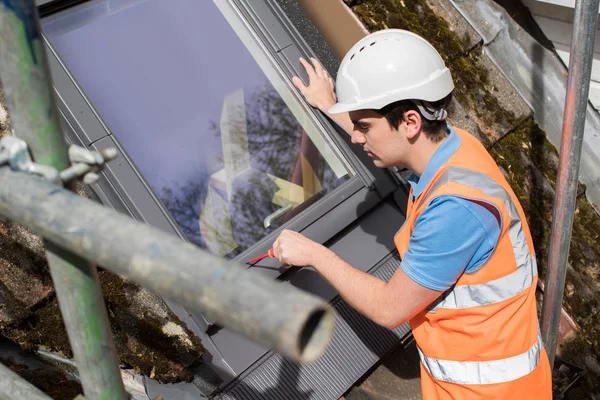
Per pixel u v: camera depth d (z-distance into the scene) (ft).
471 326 6.70
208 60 8.36
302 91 8.29
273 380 7.36
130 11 8.06
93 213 3.24
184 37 8.29
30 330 6.66
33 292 6.73
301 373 7.54
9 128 7.07
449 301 6.66
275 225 8.09
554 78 11.10
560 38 11.18
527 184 10.11
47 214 3.31
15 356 6.73
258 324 2.73
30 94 3.50
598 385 9.32
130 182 7.17
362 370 7.89
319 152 8.43
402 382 8.52
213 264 2.91
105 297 6.90
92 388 4.21
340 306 7.91
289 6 8.88
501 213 6.24
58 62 7.15
